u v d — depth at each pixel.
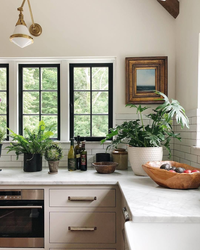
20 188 1.98
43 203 1.98
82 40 2.56
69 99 2.70
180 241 1.11
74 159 2.36
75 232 1.97
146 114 2.54
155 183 1.84
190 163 2.08
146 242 1.12
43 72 2.72
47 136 2.35
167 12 2.54
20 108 2.72
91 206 1.97
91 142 2.58
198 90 1.95
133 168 2.13
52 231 1.97
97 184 1.95
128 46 2.55
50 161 2.21
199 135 1.96
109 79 2.70
